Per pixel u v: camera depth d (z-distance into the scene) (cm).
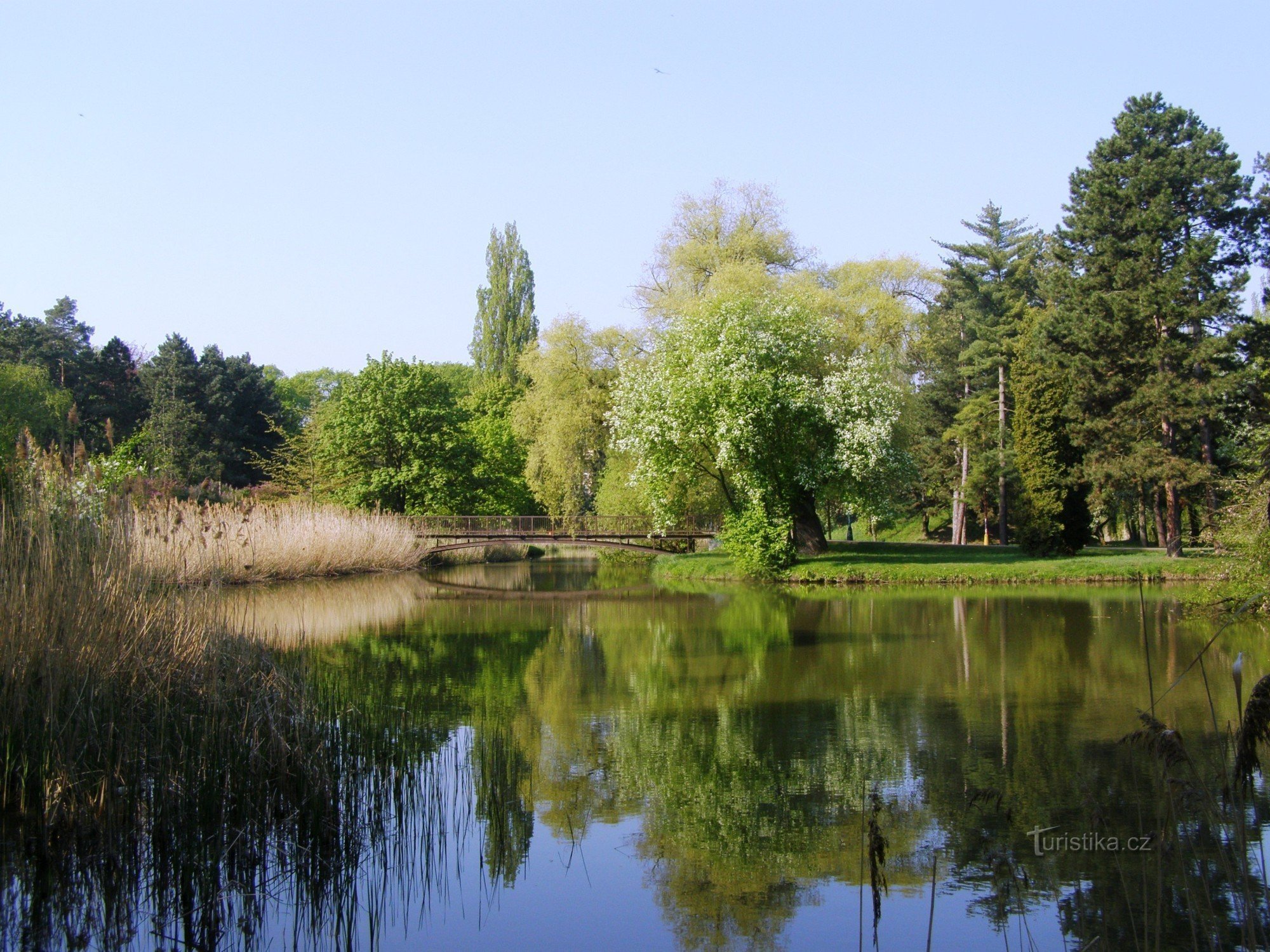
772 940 580
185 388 5675
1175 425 3111
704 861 702
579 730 1070
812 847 727
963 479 4456
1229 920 569
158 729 737
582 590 2878
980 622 1916
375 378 4281
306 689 884
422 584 3020
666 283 3750
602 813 802
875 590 2688
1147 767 877
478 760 913
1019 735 1010
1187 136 3125
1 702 698
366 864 687
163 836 668
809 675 1384
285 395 7625
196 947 577
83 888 632
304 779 720
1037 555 3234
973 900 626
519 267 6272
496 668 1466
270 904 629
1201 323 3047
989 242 4541
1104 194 3128
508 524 3881
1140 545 4322
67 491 952
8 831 672
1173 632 1708
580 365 3728
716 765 930
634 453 3052
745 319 2906
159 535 1728
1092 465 3139
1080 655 1495
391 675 1384
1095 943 552
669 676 1389
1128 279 3034
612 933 596
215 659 854
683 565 3256
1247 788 385
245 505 2667
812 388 2898
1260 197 3005
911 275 3619
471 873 679
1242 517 1764
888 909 621
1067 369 3269
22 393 4228
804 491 3112
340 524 3177
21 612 738
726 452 2786
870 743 997
